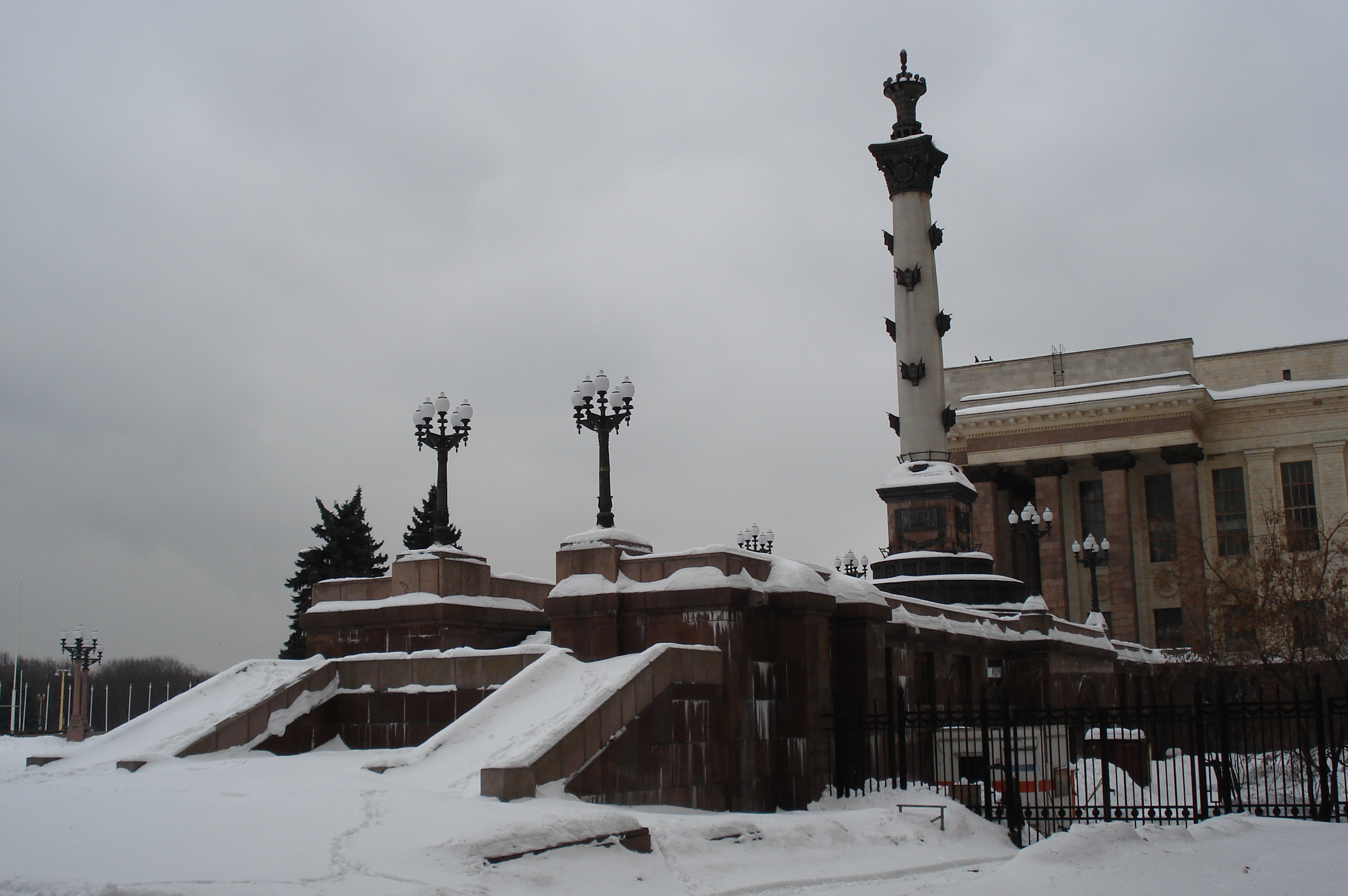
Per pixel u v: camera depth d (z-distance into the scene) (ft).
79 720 213.25
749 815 74.64
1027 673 152.97
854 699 104.68
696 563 95.35
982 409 310.45
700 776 86.43
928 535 189.16
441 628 107.14
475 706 90.84
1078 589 312.09
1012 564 312.29
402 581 111.34
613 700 78.54
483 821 60.85
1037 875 62.75
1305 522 297.53
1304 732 114.11
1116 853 67.26
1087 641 177.27
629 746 79.41
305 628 113.09
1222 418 307.78
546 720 77.66
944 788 99.60
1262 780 121.19
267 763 82.69
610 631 96.53
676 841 63.21
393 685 97.66
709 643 92.68
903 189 201.98
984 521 307.17
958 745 112.57
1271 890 56.75
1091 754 136.56
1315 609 153.58
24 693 321.52
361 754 88.07
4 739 188.34
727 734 90.53
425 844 55.57
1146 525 293.02
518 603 119.03
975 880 64.08
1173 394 291.79
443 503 114.93
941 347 199.21
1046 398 310.04
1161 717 91.50
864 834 75.51
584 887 54.85
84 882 46.65
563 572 100.73
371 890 48.47
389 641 109.29
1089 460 311.06
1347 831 78.69
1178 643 296.10
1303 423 299.58
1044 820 91.56
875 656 107.04
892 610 120.98
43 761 88.94
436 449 115.96
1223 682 93.04
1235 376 313.12
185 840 56.03
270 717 93.20
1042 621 156.25
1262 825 81.56
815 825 72.84
